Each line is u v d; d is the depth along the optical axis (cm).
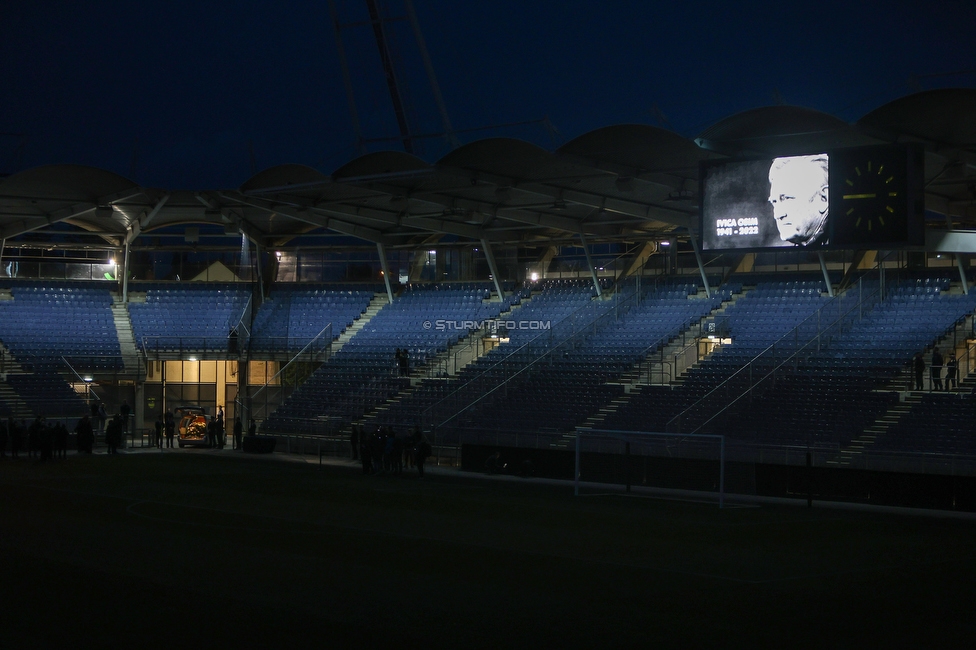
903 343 4419
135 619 1470
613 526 2589
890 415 3825
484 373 5194
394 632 1408
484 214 4962
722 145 3394
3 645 1313
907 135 3147
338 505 2956
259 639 1359
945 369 4166
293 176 4216
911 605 1631
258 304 6369
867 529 2603
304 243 6631
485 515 2780
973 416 3675
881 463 3291
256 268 6569
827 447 3644
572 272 6125
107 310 6122
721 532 2500
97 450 4991
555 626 1460
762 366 4491
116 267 6412
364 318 6231
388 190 4384
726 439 3684
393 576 1841
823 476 3300
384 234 5962
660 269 5844
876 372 4234
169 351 5806
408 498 3177
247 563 1955
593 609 1579
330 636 1380
